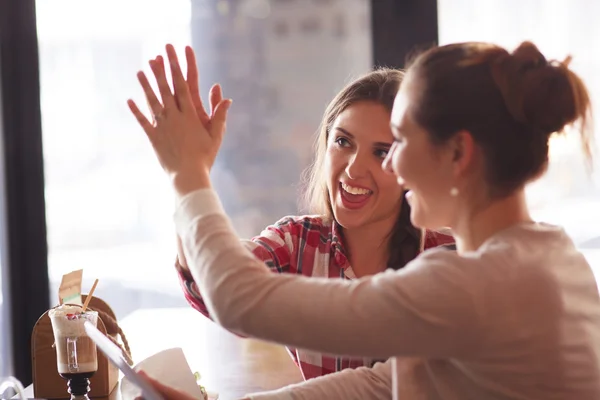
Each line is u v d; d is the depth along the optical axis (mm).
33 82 3176
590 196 3070
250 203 3398
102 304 1891
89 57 3295
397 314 972
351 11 3266
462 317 966
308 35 3305
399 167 1104
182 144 1175
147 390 1113
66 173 3338
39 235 3238
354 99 1659
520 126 1051
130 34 3295
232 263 1046
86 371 1671
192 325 2996
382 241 1740
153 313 3338
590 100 1118
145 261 3404
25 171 3207
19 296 3236
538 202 3105
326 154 1706
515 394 1007
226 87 3348
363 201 1654
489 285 985
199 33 3320
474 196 1078
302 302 997
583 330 1056
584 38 3074
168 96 1201
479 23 3113
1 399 1771
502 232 1064
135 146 3355
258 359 2281
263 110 3354
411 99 1085
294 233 1783
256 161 3377
